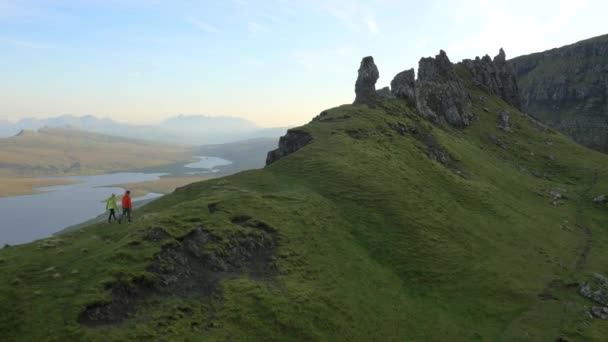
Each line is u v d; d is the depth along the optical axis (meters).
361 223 52.00
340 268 41.50
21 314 26.81
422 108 125.94
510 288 46.09
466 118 143.50
